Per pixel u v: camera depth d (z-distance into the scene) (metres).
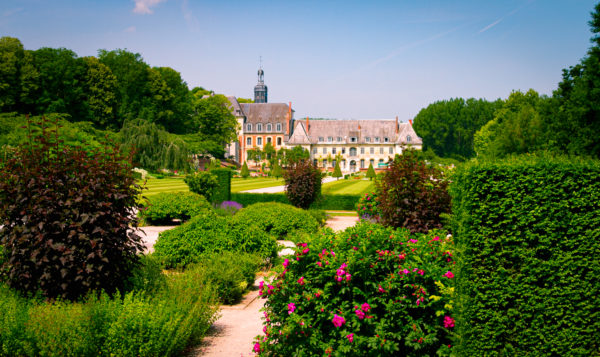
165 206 17.61
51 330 4.32
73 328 4.37
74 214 5.39
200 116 73.44
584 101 23.09
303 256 4.80
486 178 4.16
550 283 4.05
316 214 19.38
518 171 4.11
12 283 5.38
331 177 81.06
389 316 4.48
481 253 4.12
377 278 4.68
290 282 4.84
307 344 4.63
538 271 4.04
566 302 4.00
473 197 4.17
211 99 74.94
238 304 7.51
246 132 109.88
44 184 5.38
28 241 5.29
